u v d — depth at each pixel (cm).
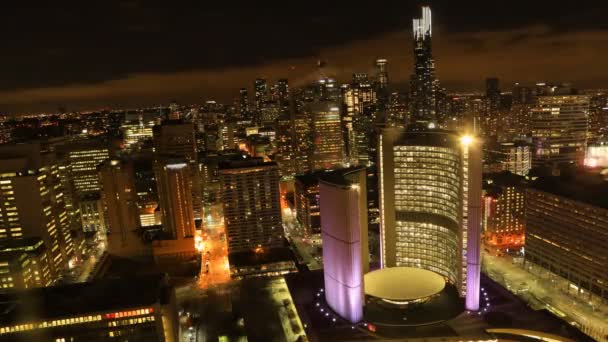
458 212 19825
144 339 16988
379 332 17425
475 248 18400
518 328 17312
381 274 19788
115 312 16662
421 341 16912
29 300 17350
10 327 16112
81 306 16850
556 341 16925
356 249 17400
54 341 16488
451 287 19988
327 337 17275
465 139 18050
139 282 18600
